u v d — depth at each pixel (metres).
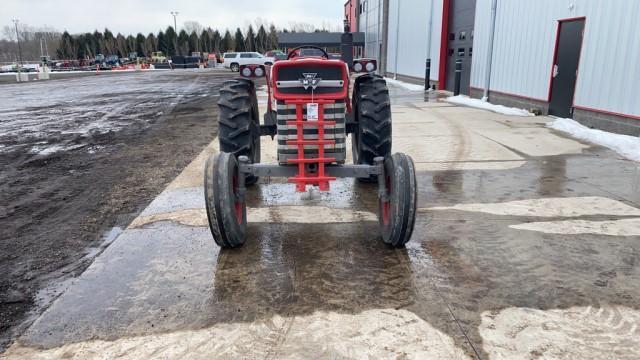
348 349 2.43
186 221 4.19
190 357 2.39
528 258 3.41
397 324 2.63
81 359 2.39
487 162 6.12
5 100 16.34
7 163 6.67
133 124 10.09
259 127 5.08
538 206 4.47
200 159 6.60
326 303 2.85
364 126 4.58
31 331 2.63
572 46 8.67
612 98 7.57
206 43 73.25
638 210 4.32
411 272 3.22
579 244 3.63
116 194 5.13
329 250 3.58
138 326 2.66
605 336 2.52
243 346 2.47
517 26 10.71
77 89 21.00
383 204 3.64
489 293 2.95
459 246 3.62
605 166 5.82
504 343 2.47
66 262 3.54
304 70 3.83
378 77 4.87
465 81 14.70
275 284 3.08
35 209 4.71
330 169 3.70
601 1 7.76
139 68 51.72
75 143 8.06
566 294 2.93
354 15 38.31
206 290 3.02
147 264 3.39
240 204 3.66
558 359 2.34
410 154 6.63
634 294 2.93
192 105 13.51
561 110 9.14
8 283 3.23
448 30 16.19
